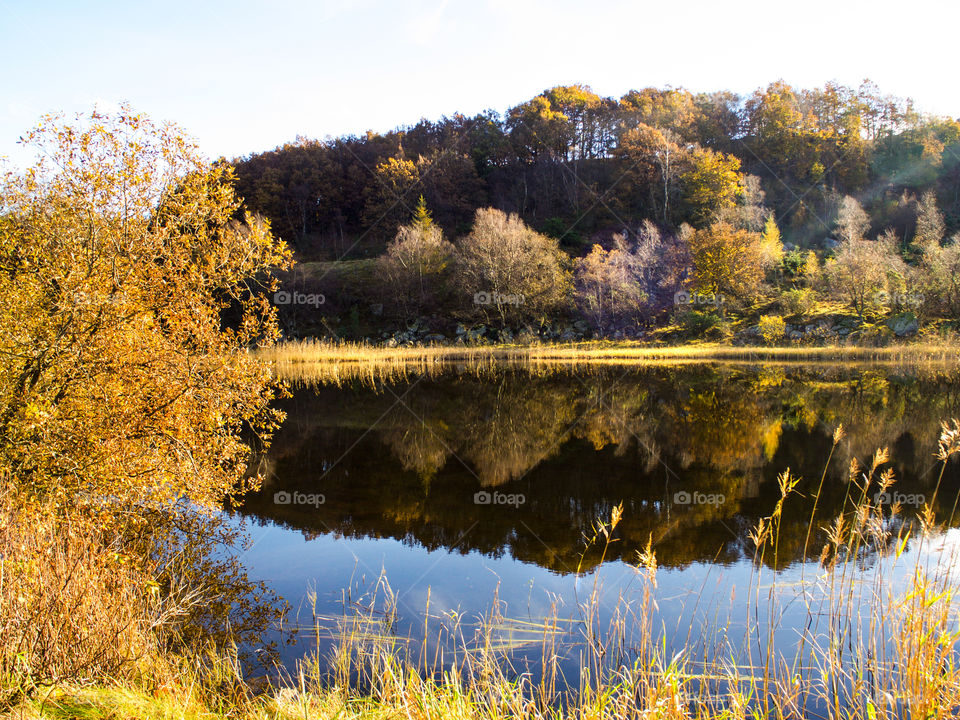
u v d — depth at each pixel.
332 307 48.06
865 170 70.56
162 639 5.05
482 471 11.20
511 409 18.33
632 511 8.74
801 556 6.79
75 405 6.84
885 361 29.06
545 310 43.09
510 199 68.06
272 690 4.30
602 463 11.66
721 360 32.12
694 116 75.44
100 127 7.02
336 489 10.11
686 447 12.81
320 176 66.94
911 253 48.44
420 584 6.31
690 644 4.82
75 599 4.25
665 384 23.50
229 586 6.27
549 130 71.75
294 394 22.05
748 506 8.86
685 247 44.38
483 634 5.11
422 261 46.78
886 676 3.70
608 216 62.16
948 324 33.84
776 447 12.48
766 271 44.28
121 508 7.16
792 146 71.19
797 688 3.78
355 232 67.12
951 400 17.73
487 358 34.84
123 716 3.35
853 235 46.84
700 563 6.74
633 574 6.46
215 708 3.96
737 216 51.25
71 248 6.65
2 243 6.64
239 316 33.31
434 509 9.00
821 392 20.14
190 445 7.34
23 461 6.20
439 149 74.25
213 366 7.34
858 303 37.22
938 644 3.45
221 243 7.61
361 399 20.78
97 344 6.60
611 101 80.94
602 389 22.72
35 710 3.23
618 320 42.47
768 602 5.55
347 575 6.59
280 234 63.75
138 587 5.38
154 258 7.21
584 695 4.16
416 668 4.55
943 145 74.81
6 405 6.22
